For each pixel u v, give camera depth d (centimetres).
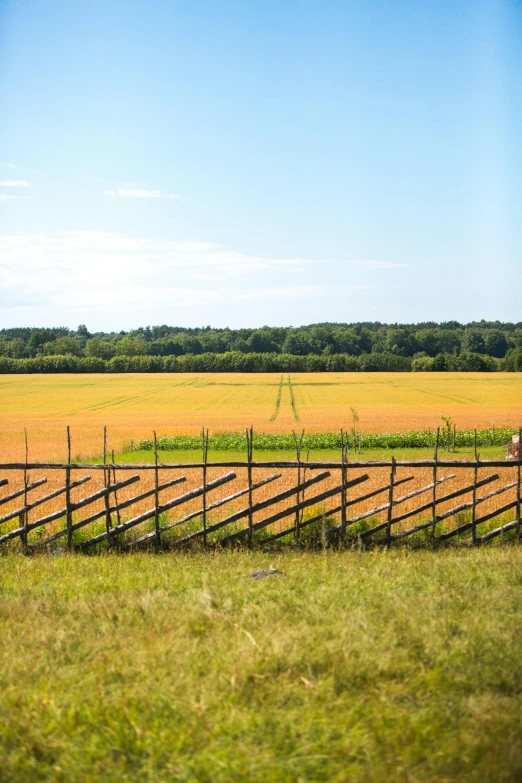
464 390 9550
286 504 1881
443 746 455
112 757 452
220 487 2297
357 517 1308
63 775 433
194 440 4197
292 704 520
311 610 739
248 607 762
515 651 614
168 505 1312
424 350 18962
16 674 587
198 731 479
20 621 743
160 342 19738
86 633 693
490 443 4166
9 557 1221
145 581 948
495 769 427
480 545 1299
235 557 1165
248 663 584
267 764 436
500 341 19388
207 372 14575
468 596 786
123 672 584
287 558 1136
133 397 8881
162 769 436
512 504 1330
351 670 571
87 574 1035
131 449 4081
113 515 1691
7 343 18775
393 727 482
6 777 432
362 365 14762
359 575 925
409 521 1514
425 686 550
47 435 4925
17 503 2012
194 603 785
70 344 17850
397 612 720
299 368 14738
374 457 3625
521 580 880
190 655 616
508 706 515
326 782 424
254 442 4059
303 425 5256
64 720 497
